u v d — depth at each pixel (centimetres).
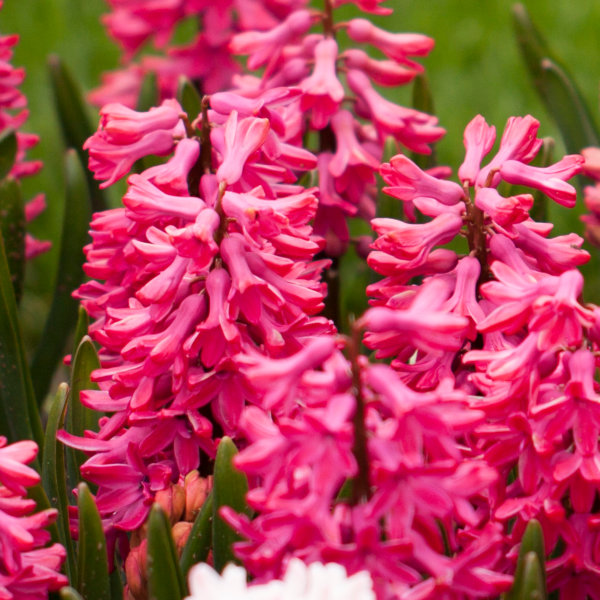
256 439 138
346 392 137
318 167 164
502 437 142
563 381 142
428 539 137
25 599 141
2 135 167
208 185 150
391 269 147
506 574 144
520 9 181
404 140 164
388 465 136
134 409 146
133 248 149
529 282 142
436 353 138
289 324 146
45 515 141
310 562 136
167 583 140
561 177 147
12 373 157
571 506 144
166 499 146
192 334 146
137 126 150
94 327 155
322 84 161
